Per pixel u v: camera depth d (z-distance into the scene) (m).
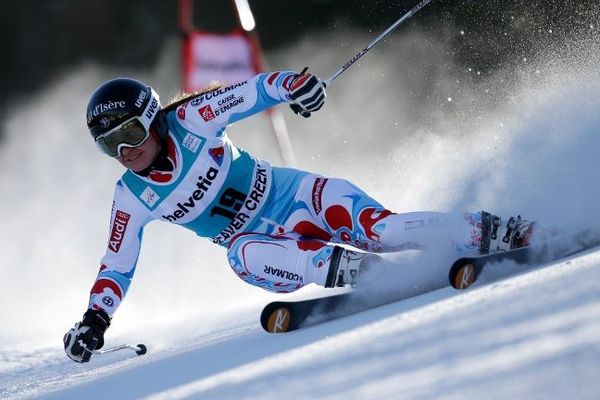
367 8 50.69
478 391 6.13
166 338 16.91
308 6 55.62
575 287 7.92
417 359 7.21
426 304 9.96
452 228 12.20
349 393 6.80
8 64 58.91
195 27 58.28
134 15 60.34
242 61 35.88
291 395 7.18
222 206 13.54
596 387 5.68
